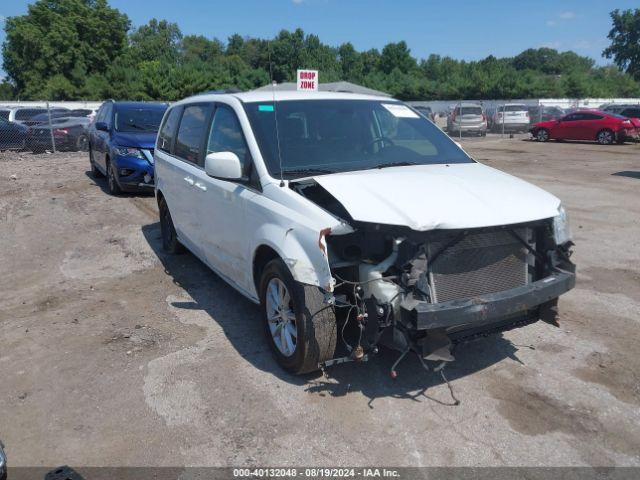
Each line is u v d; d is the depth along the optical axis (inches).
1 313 216.4
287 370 163.0
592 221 346.9
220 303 219.6
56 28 2524.6
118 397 154.3
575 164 651.5
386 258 143.2
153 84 2022.6
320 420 141.9
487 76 2539.4
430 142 200.1
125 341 187.9
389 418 142.4
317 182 154.7
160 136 279.1
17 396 156.6
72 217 370.3
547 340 183.5
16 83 2684.5
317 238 142.6
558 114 1326.3
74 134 784.3
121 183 420.2
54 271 266.2
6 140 772.0
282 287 159.5
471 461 126.4
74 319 208.1
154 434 138.1
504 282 150.4
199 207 213.6
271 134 179.6
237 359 173.6
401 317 137.6
